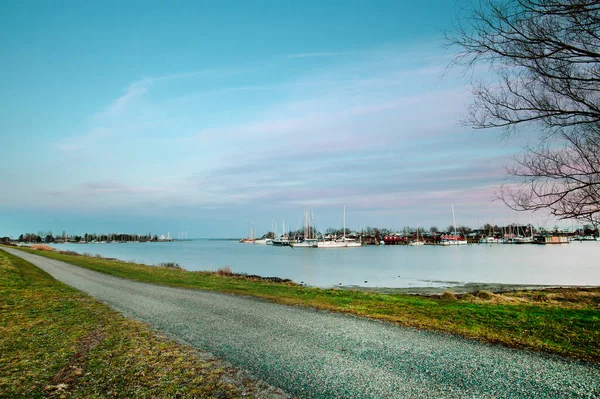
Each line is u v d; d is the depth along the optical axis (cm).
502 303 1538
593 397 489
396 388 530
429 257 7438
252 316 1065
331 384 548
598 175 604
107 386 551
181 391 529
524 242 14588
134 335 847
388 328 891
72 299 1411
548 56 547
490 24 568
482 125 654
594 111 571
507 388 522
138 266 3588
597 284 2994
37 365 648
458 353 684
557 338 769
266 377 580
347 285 2975
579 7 491
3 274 2189
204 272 3100
